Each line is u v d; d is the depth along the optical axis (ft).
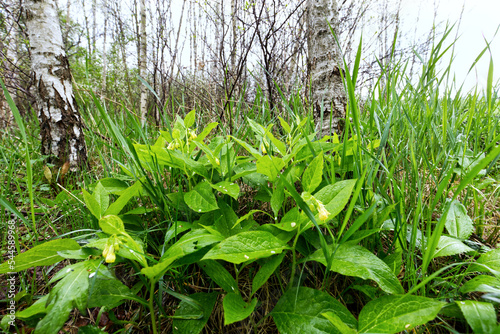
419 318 2.82
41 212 7.09
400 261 4.02
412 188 5.19
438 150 7.00
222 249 3.38
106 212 4.58
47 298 3.46
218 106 13.32
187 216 5.49
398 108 6.21
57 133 10.64
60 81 10.75
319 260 3.71
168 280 4.83
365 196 4.97
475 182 6.21
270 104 12.53
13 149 11.27
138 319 4.40
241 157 6.70
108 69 45.01
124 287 3.71
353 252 3.71
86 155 11.55
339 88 9.21
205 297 4.14
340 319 3.09
